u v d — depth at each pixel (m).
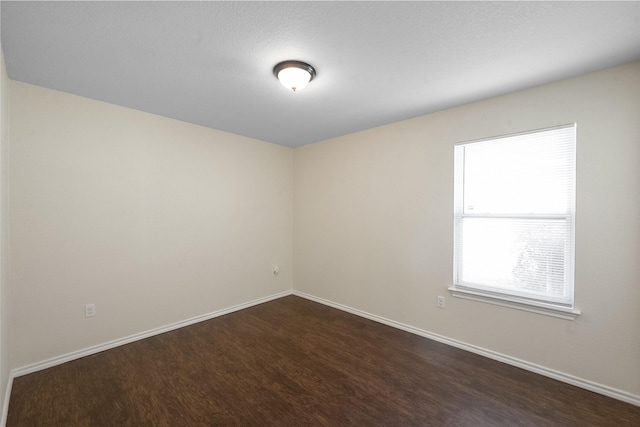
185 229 3.22
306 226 4.26
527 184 2.39
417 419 1.81
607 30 1.58
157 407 1.91
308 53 1.82
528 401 1.97
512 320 2.43
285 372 2.32
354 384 2.17
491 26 1.55
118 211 2.72
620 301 1.97
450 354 2.61
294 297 4.32
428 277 2.95
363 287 3.54
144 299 2.91
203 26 1.55
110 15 1.46
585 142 2.08
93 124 2.56
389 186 3.27
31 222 2.26
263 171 4.05
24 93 2.22
